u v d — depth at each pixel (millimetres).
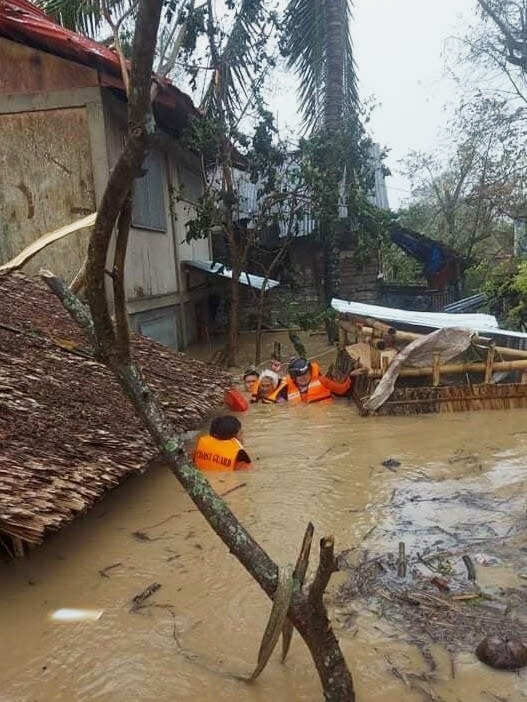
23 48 9016
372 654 2986
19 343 5699
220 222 11508
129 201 2291
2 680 2904
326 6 13258
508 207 15977
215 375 7941
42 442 4043
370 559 3904
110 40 10539
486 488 5035
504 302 13008
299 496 4988
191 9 8961
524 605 3340
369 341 8109
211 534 4355
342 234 14953
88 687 2850
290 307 14727
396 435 6656
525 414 7312
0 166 9273
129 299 9781
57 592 3631
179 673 2924
